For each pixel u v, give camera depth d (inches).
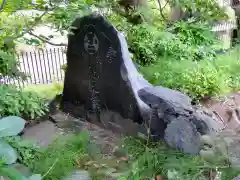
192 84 198.7
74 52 181.2
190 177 107.6
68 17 161.9
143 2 281.1
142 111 152.9
